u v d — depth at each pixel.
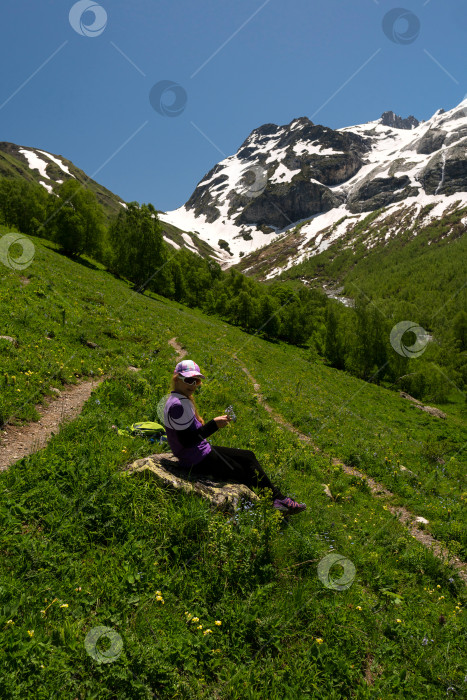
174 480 5.24
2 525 4.18
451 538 8.46
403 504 10.05
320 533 6.24
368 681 3.79
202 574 4.28
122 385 10.27
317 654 3.76
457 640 4.74
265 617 3.96
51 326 14.20
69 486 5.04
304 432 14.41
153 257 75.75
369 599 4.94
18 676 2.84
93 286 33.16
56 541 4.16
